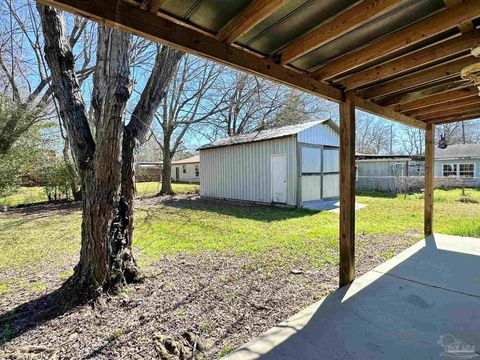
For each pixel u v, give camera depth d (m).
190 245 5.05
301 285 3.27
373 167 15.12
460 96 3.17
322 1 1.52
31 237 6.06
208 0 1.44
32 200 11.72
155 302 2.93
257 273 3.66
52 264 4.29
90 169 2.99
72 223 7.55
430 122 4.76
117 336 2.37
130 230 3.40
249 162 10.99
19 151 9.53
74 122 3.13
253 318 2.61
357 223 6.67
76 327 2.51
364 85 2.78
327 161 11.16
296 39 1.89
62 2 1.22
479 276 3.01
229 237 5.60
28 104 9.25
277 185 10.05
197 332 2.41
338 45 2.02
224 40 1.80
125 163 3.30
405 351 1.80
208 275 3.62
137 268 3.55
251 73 2.06
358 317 2.24
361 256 4.23
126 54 2.90
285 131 10.30
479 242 4.35
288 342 1.95
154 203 11.44
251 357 1.81
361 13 1.56
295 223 6.85
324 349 1.86
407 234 5.54
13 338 2.36
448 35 1.98
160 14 1.53
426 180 4.96
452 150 17.47
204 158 13.16
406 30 1.83
